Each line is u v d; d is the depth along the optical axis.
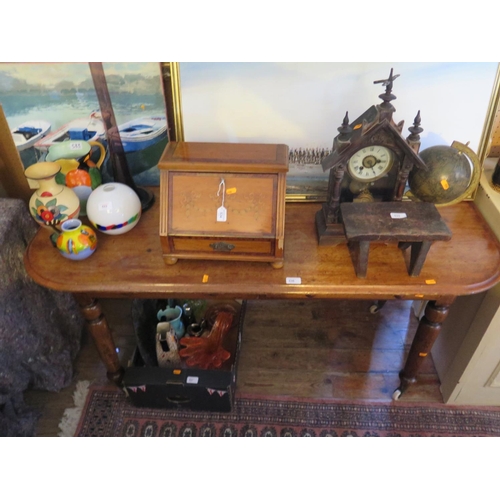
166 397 1.64
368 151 1.29
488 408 1.70
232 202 1.27
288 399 1.74
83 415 1.70
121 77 1.39
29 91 1.41
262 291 1.27
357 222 1.24
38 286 1.65
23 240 1.57
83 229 1.32
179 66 1.36
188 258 1.34
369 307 2.07
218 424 1.67
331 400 1.73
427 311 1.38
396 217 1.26
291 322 2.02
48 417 1.70
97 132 1.51
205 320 1.87
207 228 1.28
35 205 1.36
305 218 1.52
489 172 1.54
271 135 1.49
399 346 1.92
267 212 1.27
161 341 1.67
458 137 1.47
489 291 1.38
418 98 1.40
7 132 1.49
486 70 1.33
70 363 1.80
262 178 1.26
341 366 1.84
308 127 1.46
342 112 1.43
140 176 1.62
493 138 1.57
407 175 1.32
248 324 2.01
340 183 1.30
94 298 1.39
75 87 1.41
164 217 1.29
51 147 1.45
